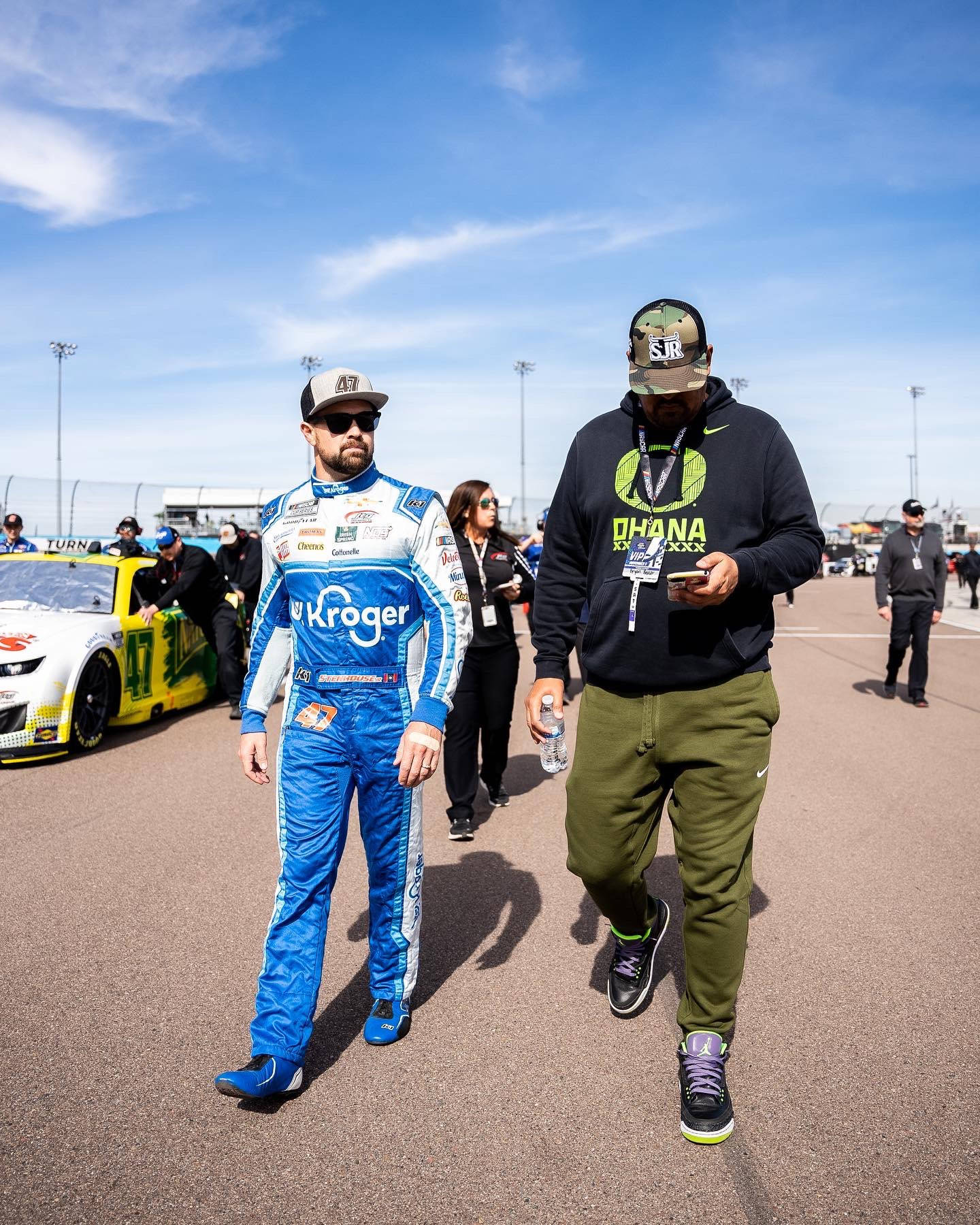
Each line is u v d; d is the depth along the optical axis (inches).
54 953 139.5
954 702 377.7
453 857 187.6
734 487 101.7
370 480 110.3
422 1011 123.6
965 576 960.3
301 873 108.3
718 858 100.3
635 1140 95.1
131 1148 93.3
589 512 108.0
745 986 129.5
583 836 109.3
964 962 136.1
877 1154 92.0
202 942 143.6
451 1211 84.4
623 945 121.3
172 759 275.6
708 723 102.3
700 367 97.4
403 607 110.1
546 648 115.3
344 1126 97.5
